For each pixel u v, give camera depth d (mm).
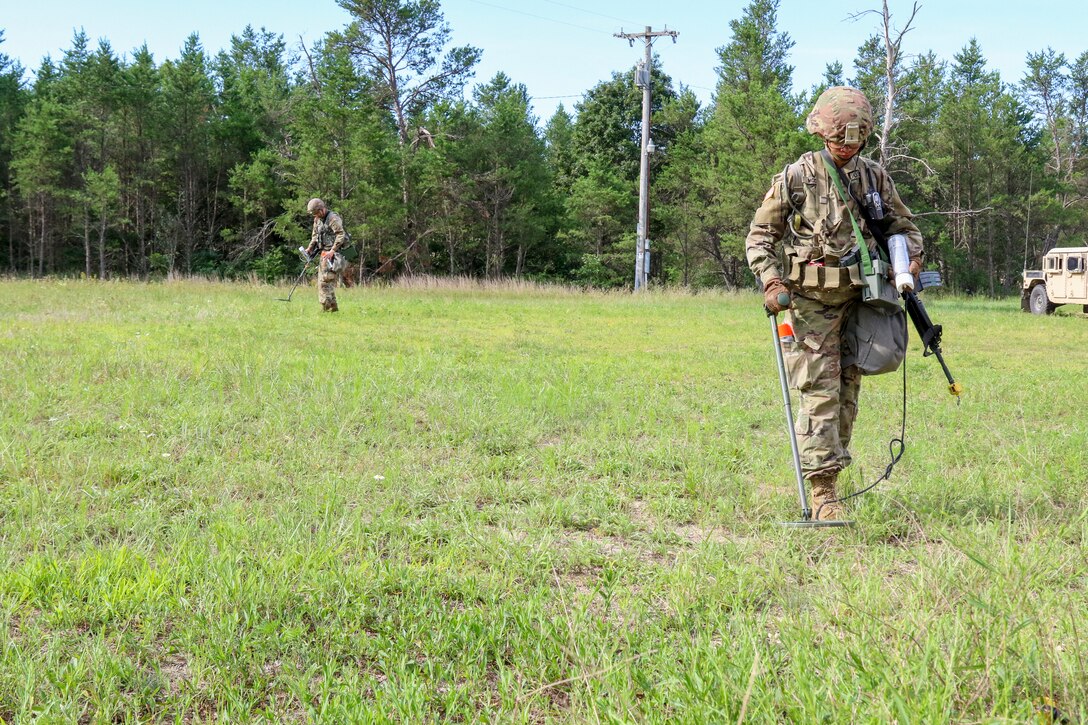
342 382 7895
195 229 50312
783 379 4414
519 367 9766
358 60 47594
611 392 8227
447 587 3387
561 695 2598
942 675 2342
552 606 3232
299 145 44219
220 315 14844
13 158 50312
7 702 2477
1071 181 61125
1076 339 16188
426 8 46750
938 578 3164
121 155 48250
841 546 4016
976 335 16781
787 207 4383
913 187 50875
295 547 3678
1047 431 6742
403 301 21188
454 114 47438
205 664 2709
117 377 7785
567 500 4684
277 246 47406
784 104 42438
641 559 3893
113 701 2504
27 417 6160
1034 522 4016
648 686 2449
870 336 4398
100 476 4828
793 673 2441
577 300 26234
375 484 4898
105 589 3131
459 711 2479
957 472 5426
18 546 3684
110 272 47531
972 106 49906
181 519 4188
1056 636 2648
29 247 50594
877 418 7219
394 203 42750
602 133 53906
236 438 5891
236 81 53750
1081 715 2164
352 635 2932
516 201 49906
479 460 5598
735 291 35469
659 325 16922
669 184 51031
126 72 47312
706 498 4801
